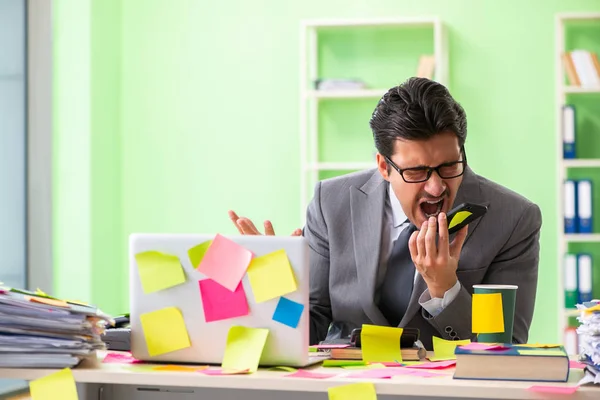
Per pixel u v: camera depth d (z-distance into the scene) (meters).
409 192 2.19
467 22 4.96
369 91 4.84
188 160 5.23
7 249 4.57
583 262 4.64
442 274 2.16
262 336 1.88
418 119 2.12
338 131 5.08
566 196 4.66
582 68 4.70
